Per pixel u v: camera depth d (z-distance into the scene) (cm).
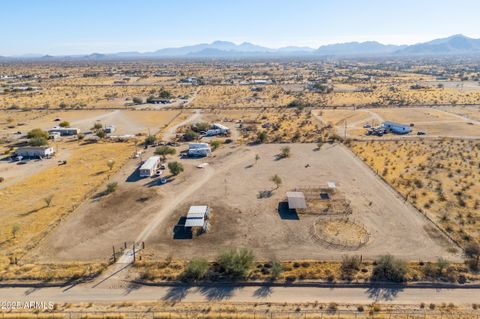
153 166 6569
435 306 3144
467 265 3709
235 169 6750
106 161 7350
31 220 4766
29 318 2984
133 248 3997
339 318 2991
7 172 6706
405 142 8519
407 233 4362
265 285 3447
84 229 4522
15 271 3638
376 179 6144
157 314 3033
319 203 5203
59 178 6362
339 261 3816
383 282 3459
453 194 5447
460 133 9256
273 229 4488
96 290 3378
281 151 7906
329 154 7650
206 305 3158
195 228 4456
